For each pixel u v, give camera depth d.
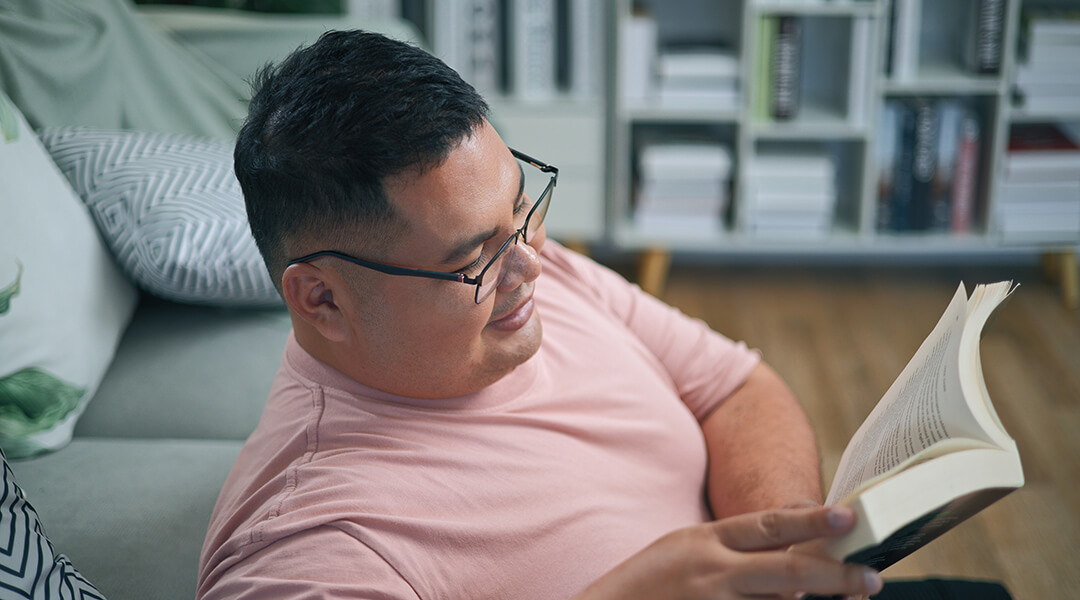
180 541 1.05
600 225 2.64
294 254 0.81
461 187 0.76
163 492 1.12
